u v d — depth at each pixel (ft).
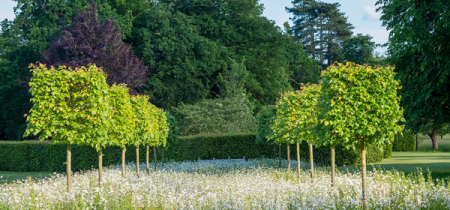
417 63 43.19
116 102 38.34
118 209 26.53
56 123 30.14
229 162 66.69
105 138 34.17
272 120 50.19
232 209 24.97
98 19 105.60
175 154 76.74
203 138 77.36
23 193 31.04
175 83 111.75
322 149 62.39
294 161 64.13
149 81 109.29
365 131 25.08
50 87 30.30
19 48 116.88
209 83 119.85
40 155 74.13
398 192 26.89
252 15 134.41
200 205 25.82
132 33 121.70
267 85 126.62
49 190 31.86
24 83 107.04
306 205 24.70
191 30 113.80
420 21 39.52
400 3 41.78
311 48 198.18
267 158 71.61
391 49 46.14
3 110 116.47
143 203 27.96
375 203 24.53
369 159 62.90
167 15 115.55
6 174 68.74
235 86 111.45
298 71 153.69
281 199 25.54
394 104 25.77
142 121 46.78
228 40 126.62
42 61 98.99
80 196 29.78
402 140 104.83
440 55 40.19
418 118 44.11
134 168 62.64
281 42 127.75
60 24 119.24
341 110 25.45
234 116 102.12
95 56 92.84
